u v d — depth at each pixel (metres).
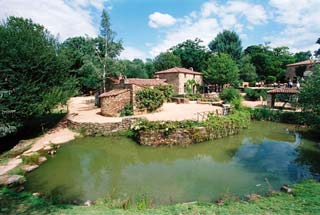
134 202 8.80
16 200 8.30
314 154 15.34
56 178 11.90
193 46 67.25
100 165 14.05
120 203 8.23
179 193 9.89
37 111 19.41
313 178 11.07
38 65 19.81
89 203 8.62
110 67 35.75
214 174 12.16
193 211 6.95
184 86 44.91
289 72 54.78
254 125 25.91
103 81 35.62
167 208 7.42
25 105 18.20
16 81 18.11
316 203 7.12
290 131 22.80
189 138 18.09
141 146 17.64
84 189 10.48
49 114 25.00
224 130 20.36
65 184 11.12
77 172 12.81
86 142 18.94
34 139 19.30
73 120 22.58
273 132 22.44
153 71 64.31
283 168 12.73
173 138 17.84
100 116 25.25
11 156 14.66
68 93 23.27
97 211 7.18
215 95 42.81
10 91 17.64
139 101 25.27
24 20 24.06
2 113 16.94
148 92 25.58
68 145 18.20
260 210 6.80
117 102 24.98
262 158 14.73
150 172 12.77
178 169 13.17
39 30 22.89
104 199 8.90
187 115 23.45
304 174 11.71
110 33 35.88
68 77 24.67
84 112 28.70
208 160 14.73
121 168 13.52
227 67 46.91
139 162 14.64
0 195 8.84
